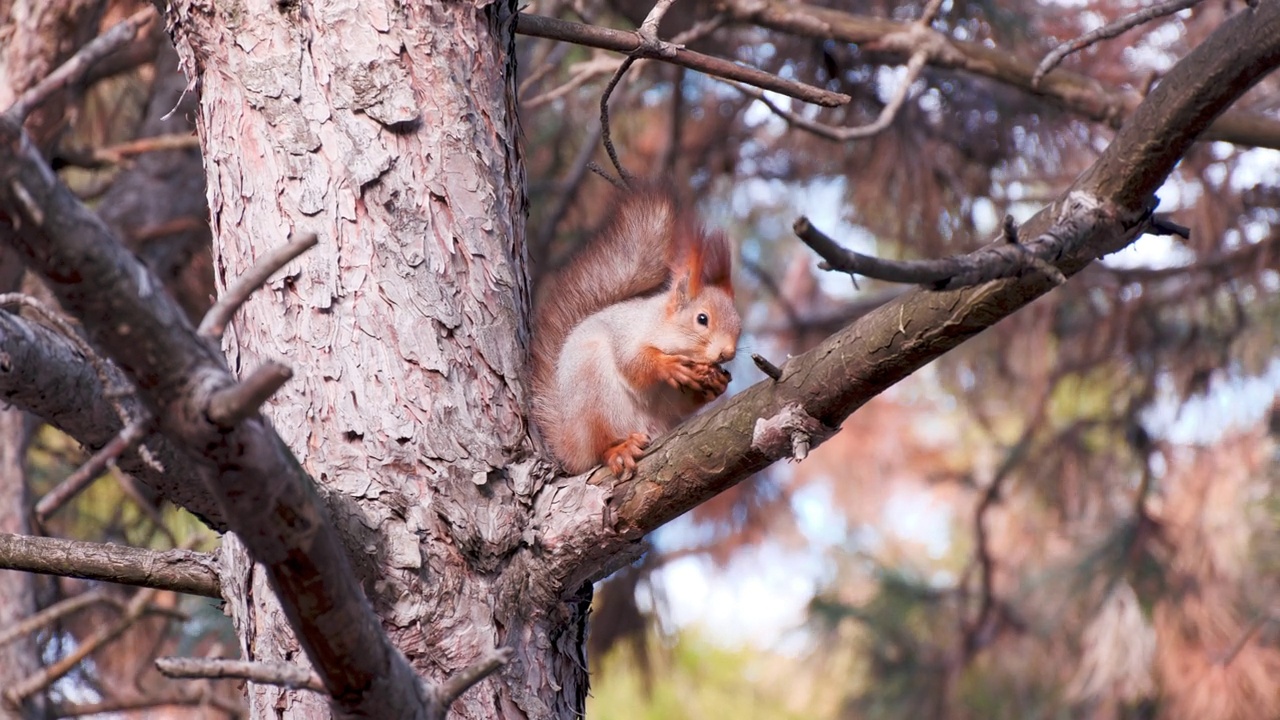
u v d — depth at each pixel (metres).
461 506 5.26
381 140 5.49
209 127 5.57
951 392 16.28
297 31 5.53
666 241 7.42
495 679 5.18
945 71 11.97
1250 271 12.47
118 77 13.37
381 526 5.14
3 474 10.26
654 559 14.50
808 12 10.20
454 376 5.38
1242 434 14.41
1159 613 14.36
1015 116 12.11
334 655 3.73
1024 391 14.48
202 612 12.09
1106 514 15.11
